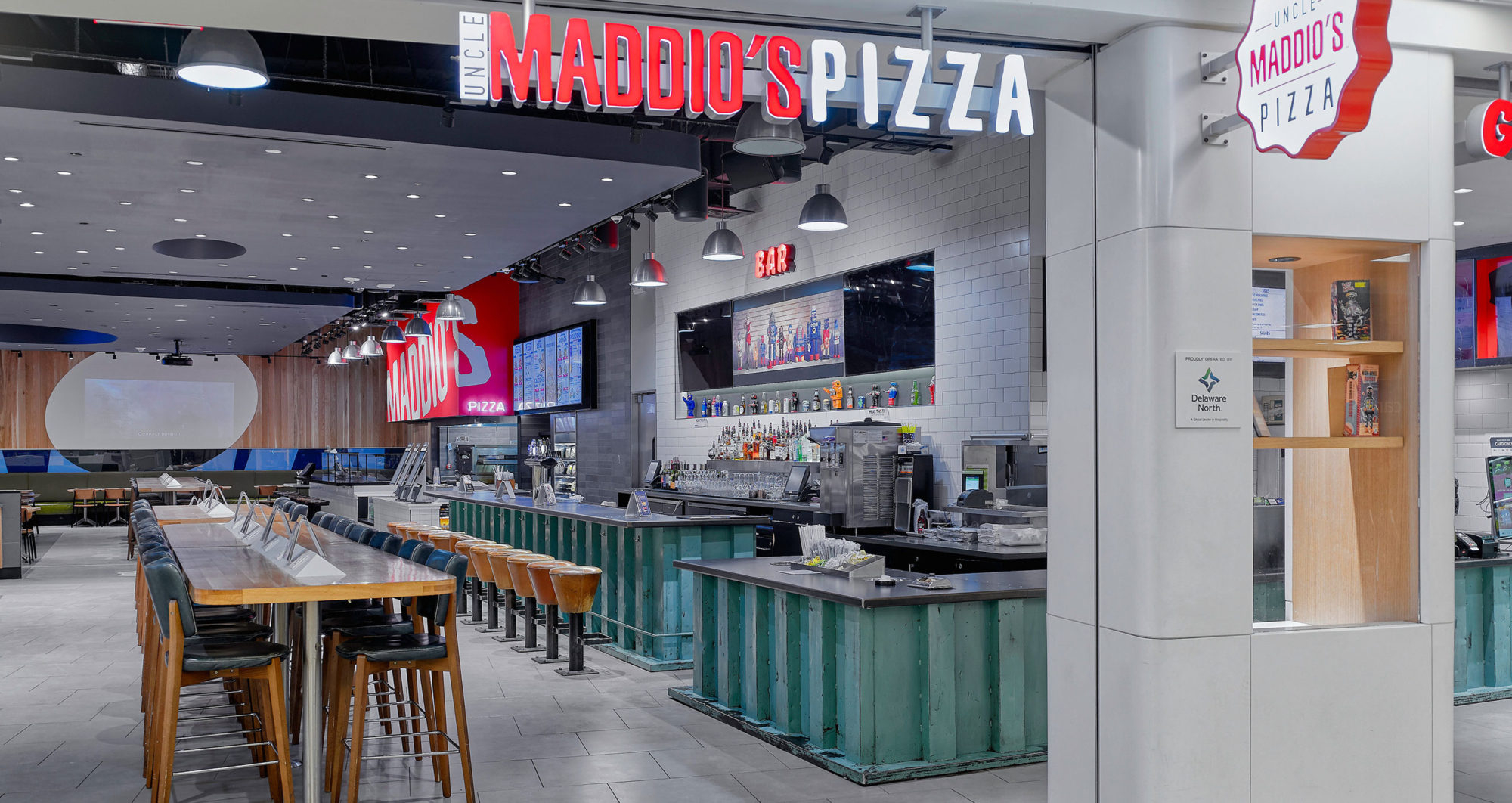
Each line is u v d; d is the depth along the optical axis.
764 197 12.22
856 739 4.80
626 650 7.75
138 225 9.84
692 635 7.37
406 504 13.02
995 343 8.69
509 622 8.39
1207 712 3.35
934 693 4.83
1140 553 3.34
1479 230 8.01
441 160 7.57
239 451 24.69
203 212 9.29
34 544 15.38
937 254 9.43
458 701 4.34
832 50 3.26
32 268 12.12
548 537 9.35
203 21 3.35
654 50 3.20
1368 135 3.52
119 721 5.92
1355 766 3.49
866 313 10.48
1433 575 3.57
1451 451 3.58
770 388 12.33
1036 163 8.27
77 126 6.67
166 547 5.79
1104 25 3.35
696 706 6.08
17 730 5.70
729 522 7.66
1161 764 3.31
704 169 8.95
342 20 3.42
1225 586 3.37
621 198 8.86
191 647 4.31
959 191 9.14
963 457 8.64
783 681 5.37
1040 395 8.33
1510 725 5.81
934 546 7.32
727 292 12.95
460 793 4.57
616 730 5.62
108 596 11.20
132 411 23.84
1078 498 3.64
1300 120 2.81
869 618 4.77
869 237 10.39
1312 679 3.46
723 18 3.33
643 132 7.73
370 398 25.70
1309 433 3.64
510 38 3.11
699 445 13.48
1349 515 3.61
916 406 9.81
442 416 19.67
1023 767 4.92
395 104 7.08
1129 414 3.38
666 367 14.38
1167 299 3.32
